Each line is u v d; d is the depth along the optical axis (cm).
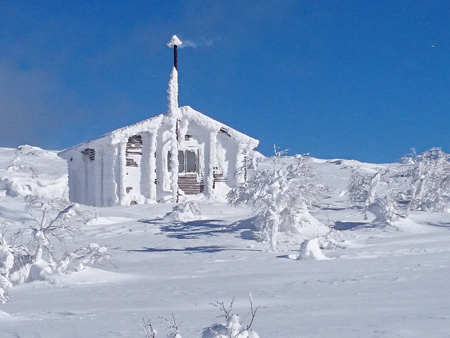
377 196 3322
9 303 1394
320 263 1945
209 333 627
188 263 2153
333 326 785
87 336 798
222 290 1398
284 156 2725
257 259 2202
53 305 1288
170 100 4166
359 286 1333
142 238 2794
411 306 980
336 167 9138
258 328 801
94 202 4244
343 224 3069
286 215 2759
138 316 1011
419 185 3509
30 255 1889
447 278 1408
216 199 4244
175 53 4206
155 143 4156
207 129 4291
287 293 1277
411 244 2431
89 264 2011
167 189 4216
